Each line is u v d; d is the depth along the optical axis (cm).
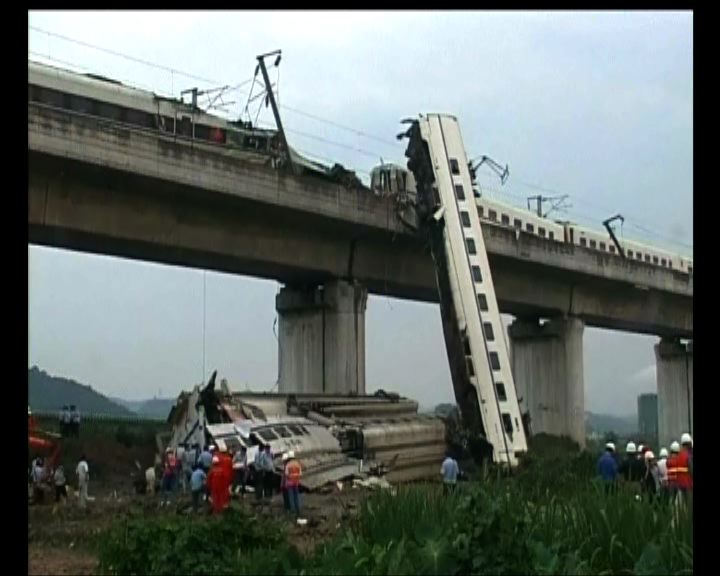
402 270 5606
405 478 4178
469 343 4809
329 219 4856
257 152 4912
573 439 6862
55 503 3241
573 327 7031
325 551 1315
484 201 6309
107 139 3831
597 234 7562
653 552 1170
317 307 5347
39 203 3822
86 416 6116
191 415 3691
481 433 4609
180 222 4366
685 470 2514
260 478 3325
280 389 5484
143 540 1413
